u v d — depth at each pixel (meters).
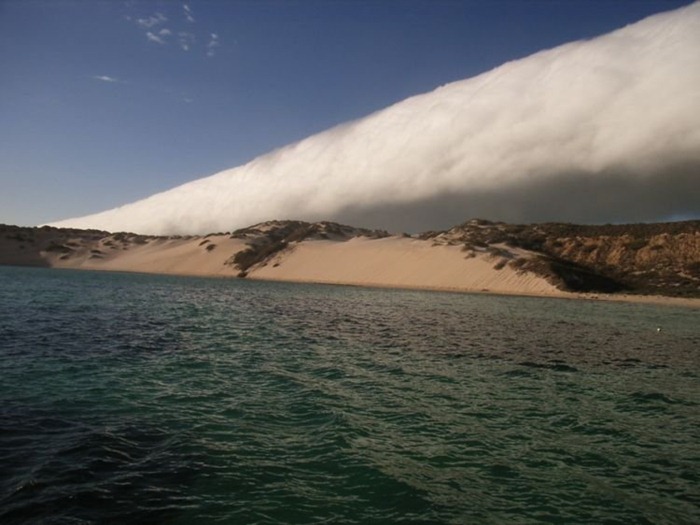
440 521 9.19
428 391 19.14
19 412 14.32
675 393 20.36
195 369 21.61
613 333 41.16
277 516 9.16
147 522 8.76
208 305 56.53
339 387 19.25
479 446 13.23
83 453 11.53
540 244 142.38
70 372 19.77
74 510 8.98
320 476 10.92
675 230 124.00
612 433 14.80
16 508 8.88
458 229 166.88
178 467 11.12
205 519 8.96
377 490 10.34
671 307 76.75
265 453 12.16
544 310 63.03
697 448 13.71
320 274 145.50
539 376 22.89
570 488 10.84
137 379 19.17
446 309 60.34
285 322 41.88
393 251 146.88
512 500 10.17
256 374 21.12
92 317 39.16
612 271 117.25
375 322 43.81
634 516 9.69
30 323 33.50
